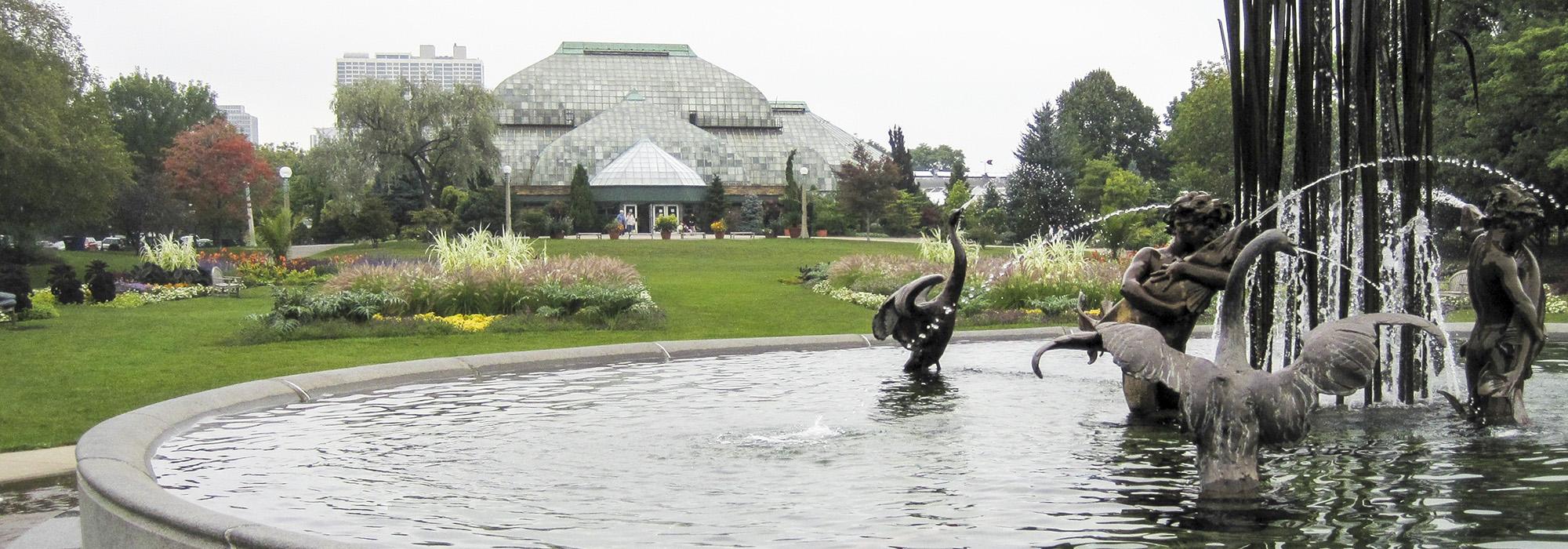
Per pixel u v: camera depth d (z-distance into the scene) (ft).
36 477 29.01
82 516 21.04
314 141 352.90
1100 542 17.02
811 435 26.81
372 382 36.24
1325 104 29.25
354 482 22.30
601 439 26.63
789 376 38.01
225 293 109.29
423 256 168.35
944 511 19.16
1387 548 16.46
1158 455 23.67
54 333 65.72
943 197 336.90
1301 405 20.29
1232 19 28.04
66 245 260.83
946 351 45.83
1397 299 30.78
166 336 63.57
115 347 57.36
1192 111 190.60
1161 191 241.96
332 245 243.60
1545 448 23.61
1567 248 123.03
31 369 48.08
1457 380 32.17
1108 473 21.98
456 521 18.94
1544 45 98.43
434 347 57.82
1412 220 28.76
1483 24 119.24
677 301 91.25
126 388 42.42
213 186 238.89
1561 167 103.04
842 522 18.49
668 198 286.25
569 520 18.88
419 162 266.36
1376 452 23.39
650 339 62.34
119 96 285.02
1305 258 28.96
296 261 138.92
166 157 268.82
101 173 147.13
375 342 60.23
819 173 334.24
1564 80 95.61
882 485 21.27
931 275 37.52
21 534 23.48
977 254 110.01
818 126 379.35
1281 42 27.86
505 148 336.70
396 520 19.11
